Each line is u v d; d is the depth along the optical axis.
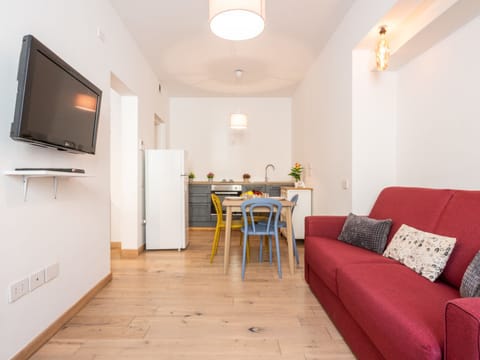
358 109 2.78
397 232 1.97
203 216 5.41
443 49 2.20
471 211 1.57
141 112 3.72
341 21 3.02
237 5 1.81
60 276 1.85
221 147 5.88
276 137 5.91
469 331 0.79
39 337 1.62
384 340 1.14
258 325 1.87
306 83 4.52
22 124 1.34
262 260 3.38
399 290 1.32
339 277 1.67
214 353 1.57
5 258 1.39
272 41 3.44
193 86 5.14
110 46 2.68
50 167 1.76
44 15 1.70
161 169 3.83
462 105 2.03
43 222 1.69
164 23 3.04
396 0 1.97
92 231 2.31
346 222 2.41
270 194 5.40
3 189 1.39
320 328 1.84
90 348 1.62
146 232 3.82
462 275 1.41
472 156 1.95
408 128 2.62
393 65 2.70
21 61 1.34
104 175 2.54
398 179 2.78
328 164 3.49
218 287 2.52
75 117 1.82
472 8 1.80
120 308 2.11
